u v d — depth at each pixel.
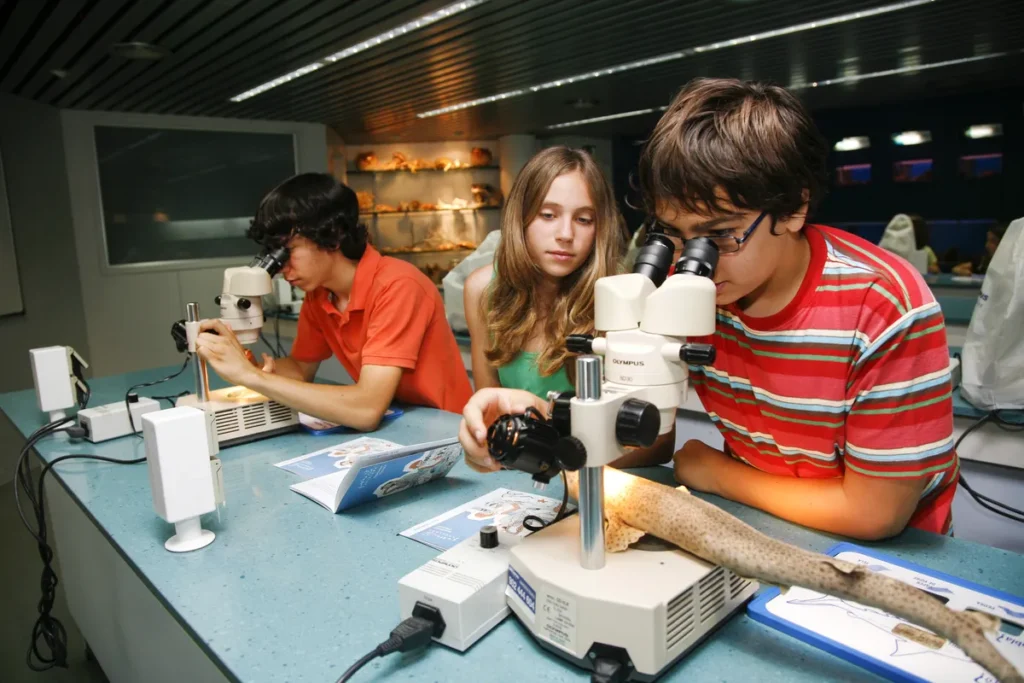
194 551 1.01
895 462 0.85
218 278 5.67
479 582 0.77
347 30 3.39
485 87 4.80
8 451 4.04
